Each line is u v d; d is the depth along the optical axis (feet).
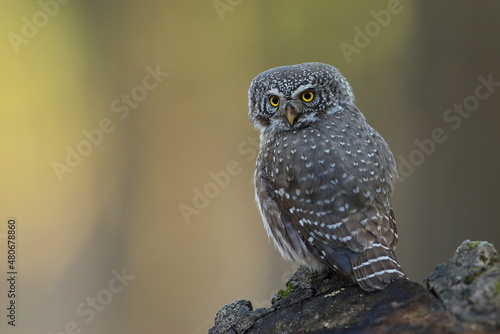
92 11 58.34
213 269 55.31
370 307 20.52
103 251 56.90
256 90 30.19
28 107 59.67
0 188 59.06
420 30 46.68
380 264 23.35
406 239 48.73
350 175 25.64
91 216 57.57
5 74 59.47
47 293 57.11
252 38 56.85
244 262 55.52
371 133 28.09
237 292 55.06
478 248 19.67
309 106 28.53
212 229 55.77
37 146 59.41
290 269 55.06
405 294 20.07
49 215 58.44
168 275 55.47
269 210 28.71
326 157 26.30
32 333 56.29
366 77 51.11
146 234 55.98
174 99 57.21
